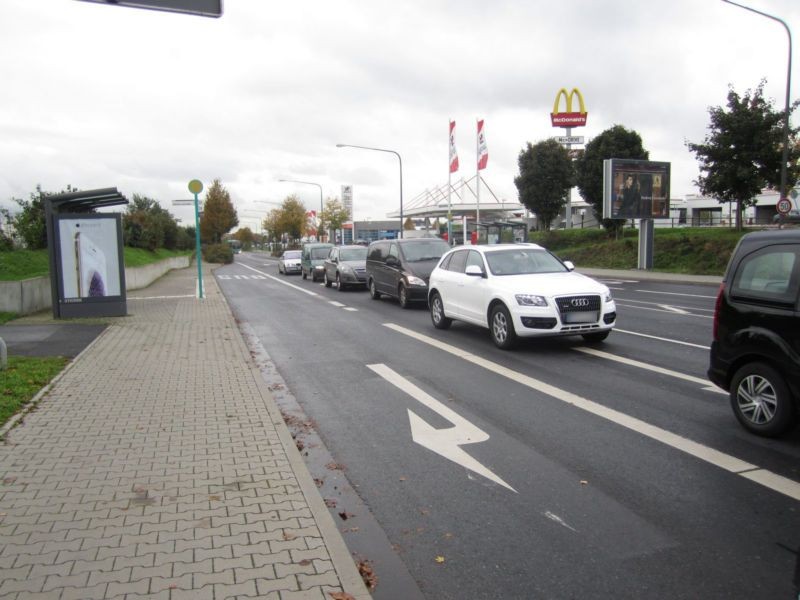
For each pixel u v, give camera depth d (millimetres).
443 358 9461
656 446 5457
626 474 4867
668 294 19250
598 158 35125
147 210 49406
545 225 45125
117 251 14492
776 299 5402
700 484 4648
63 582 3236
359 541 3947
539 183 43688
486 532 4016
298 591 3182
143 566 3402
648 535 3910
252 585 3227
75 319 14055
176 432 5777
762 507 4254
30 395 7031
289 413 6785
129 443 5461
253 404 6746
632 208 28828
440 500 4516
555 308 9344
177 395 7121
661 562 3592
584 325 9469
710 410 6469
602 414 6410
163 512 4082
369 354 9969
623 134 34875
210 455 5172
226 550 3586
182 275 36219
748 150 25734
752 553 3668
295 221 84312
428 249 17234
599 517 4172
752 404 5652
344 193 75375
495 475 4930
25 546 3619
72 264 14352
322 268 28438
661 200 29219
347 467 5203
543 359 9172
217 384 7660
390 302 18250
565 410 6586
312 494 4383
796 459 5090
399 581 3471
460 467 5121
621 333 11352
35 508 4137
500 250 11117
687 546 3764
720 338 5922
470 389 7555
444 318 12242
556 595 3297
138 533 3789
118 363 8914
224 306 16969
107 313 14539
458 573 3543
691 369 8328
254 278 32969
